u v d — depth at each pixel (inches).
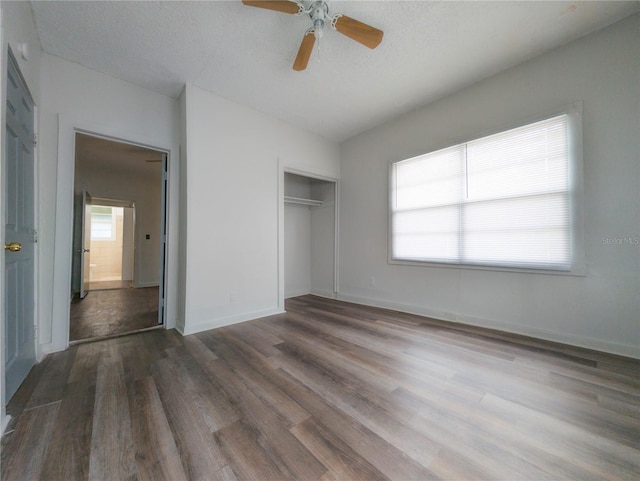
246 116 128.0
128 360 81.7
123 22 78.1
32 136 78.3
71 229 92.8
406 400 59.8
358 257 164.7
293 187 189.2
